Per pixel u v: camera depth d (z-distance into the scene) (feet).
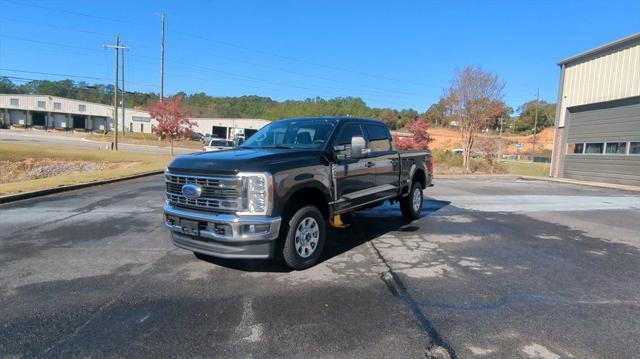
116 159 90.94
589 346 10.78
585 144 67.36
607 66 62.23
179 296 14.03
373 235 23.49
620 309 13.24
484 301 13.76
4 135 177.78
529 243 22.08
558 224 27.68
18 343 10.80
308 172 16.93
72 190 43.06
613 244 22.15
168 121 143.64
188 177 16.17
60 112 276.00
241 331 11.49
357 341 10.95
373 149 22.74
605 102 62.85
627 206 37.27
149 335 11.25
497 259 18.86
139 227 25.09
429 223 27.17
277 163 15.78
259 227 14.97
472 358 10.14
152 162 85.76
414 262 18.20
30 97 270.46
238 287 14.89
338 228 25.32
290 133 20.52
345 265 17.63
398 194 25.67
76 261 18.06
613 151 61.57
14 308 13.03
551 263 18.35
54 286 14.98
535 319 12.41
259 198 14.99
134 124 288.30
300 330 11.56
